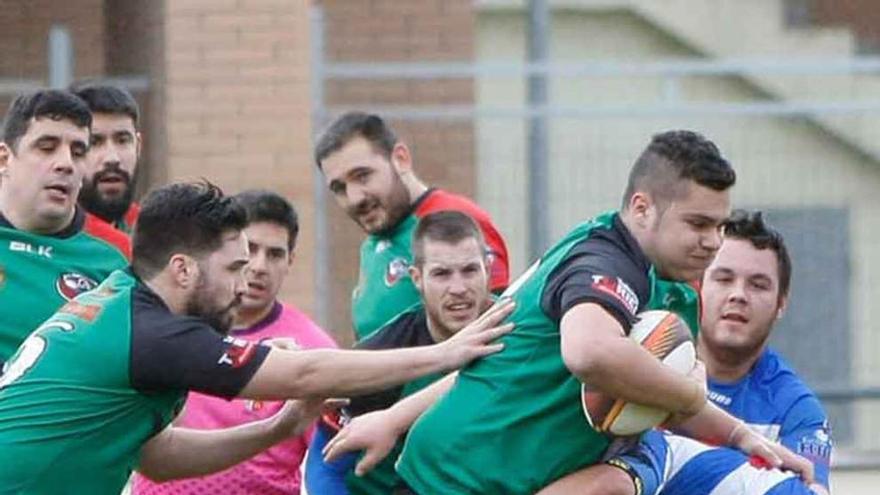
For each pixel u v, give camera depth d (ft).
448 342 54.70
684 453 58.70
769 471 58.18
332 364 54.08
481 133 136.15
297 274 117.91
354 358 54.19
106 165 68.69
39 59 134.21
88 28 134.82
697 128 131.44
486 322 54.75
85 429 53.67
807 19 166.71
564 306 52.37
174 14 117.80
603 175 130.41
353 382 54.03
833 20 166.20
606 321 51.60
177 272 54.13
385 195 71.92
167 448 57.82
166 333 53.47
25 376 53.93
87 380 53.47
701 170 53.11
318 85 119.55
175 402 55.11
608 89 155.33
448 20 143.84
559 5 162.81
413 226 72.23
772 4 166.20
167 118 118.01
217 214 54.24
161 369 53.42
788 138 131.95
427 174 136.36
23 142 62.59
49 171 62.44
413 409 57.11
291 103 118.93
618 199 130.52
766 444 57.98
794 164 131.54
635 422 52.85
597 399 52.70
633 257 53.57
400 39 143.33
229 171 118.32
